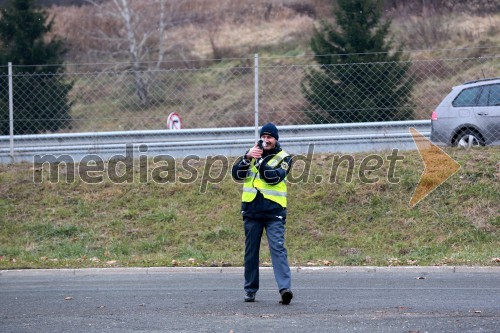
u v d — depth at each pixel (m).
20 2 99.25
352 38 79.75
